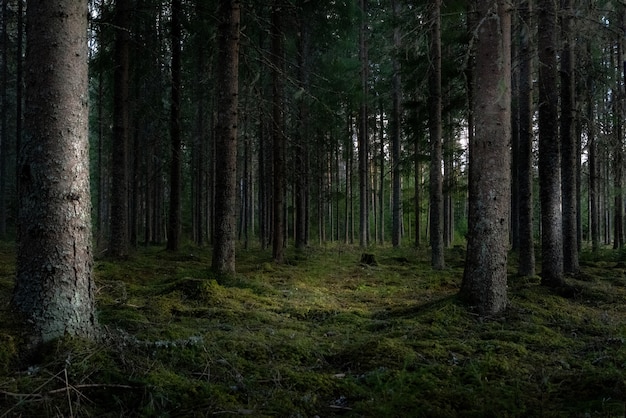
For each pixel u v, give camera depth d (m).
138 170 19.59
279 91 13.63
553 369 4.53
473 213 7.18
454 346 5.15
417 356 4.80
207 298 7.59
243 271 12.00
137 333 4.93
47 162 4.06
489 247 6.99
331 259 16.84
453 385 4.06
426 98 14.72
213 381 3.94
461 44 13.73
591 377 3.99
